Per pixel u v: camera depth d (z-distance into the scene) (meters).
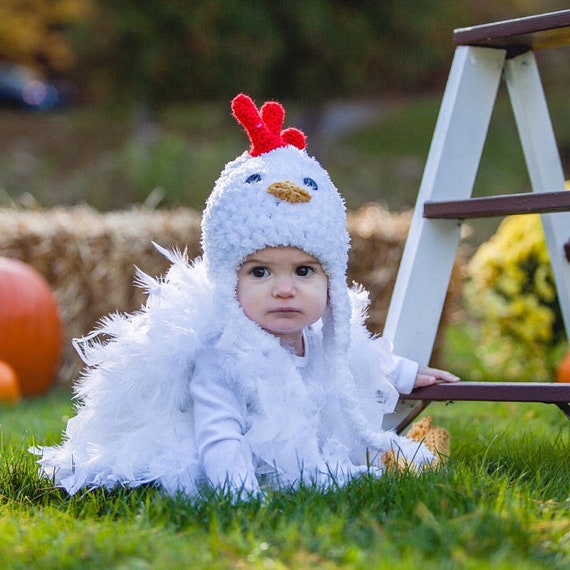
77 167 22.42
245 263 3.76
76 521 3.31
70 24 23.94
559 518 3.22
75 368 9.05
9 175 21.59
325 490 3.49
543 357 8.83
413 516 3.14
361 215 9.90
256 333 3.74
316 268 3.80
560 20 4.34
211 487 3.48
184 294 3.82
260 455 3.67
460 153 4.72
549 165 4.88
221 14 22.33
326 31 23.05
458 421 5.66
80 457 3.83
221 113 23.75
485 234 16.95
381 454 4.00
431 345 4.65
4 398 7.40
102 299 8.99
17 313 8.16
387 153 24.06
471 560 2.72
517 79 4.85
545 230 4.91
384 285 9.29
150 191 18.64
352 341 4.12
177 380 3.75
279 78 24.00
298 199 3.70
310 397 3.81
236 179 3.78
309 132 25.22
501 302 8.88
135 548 2.91
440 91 29.03
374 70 25.00
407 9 23.48
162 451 3.71
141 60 22.64
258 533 3.01
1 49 29.38
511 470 4.06
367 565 2.68
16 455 4.35
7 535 3.10
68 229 9.00
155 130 23.56
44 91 31.20
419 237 4.62
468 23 25.95
